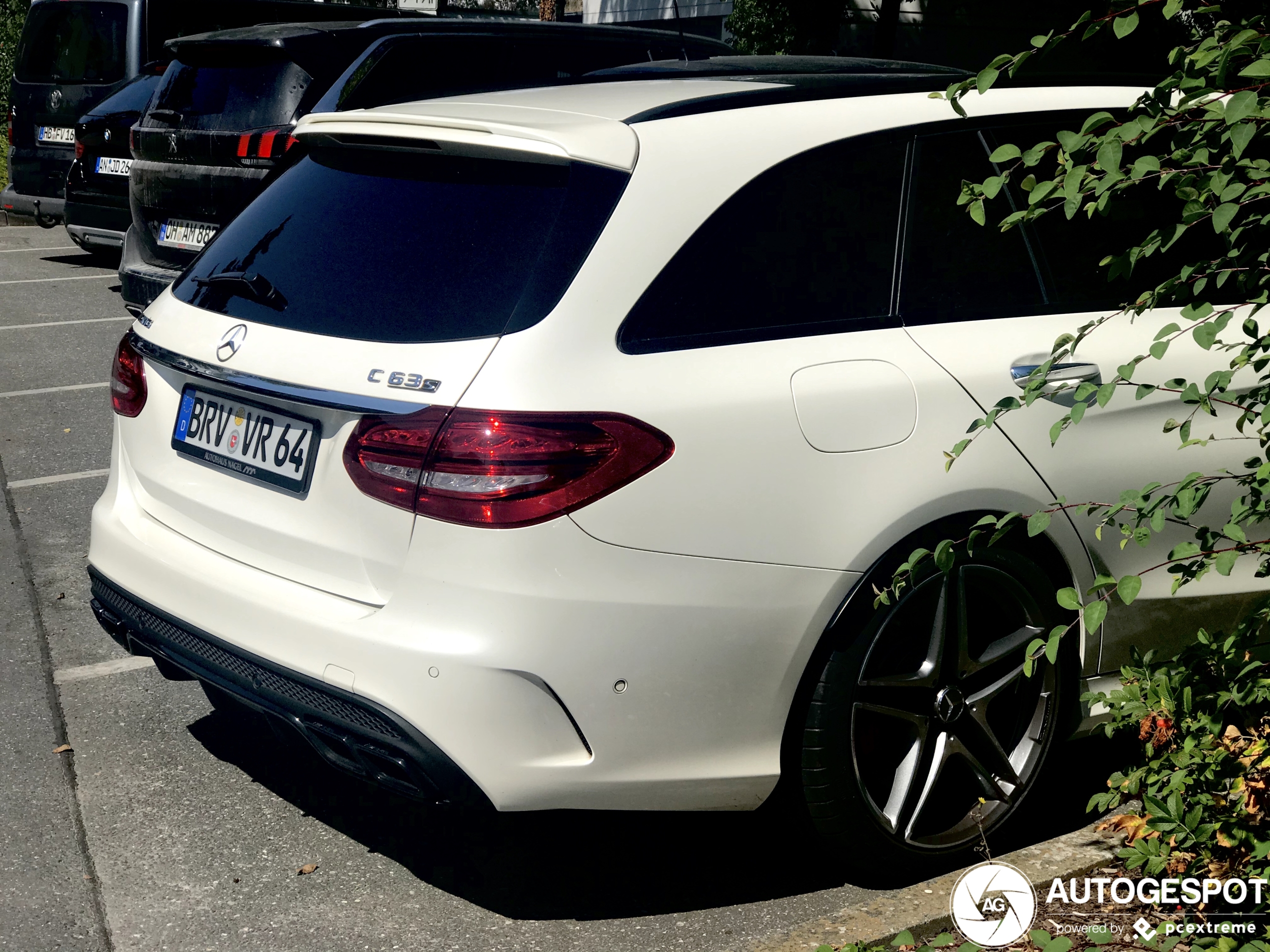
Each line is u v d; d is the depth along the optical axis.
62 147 12.47
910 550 2.95
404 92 7.43
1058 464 3.12
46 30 12.50
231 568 3.05
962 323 3.15
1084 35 2.48
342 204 3.16
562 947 2.93
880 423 2.91
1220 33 2.44
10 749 3.79
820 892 3.16
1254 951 2.55
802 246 2.99
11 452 6.93
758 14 12.87
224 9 11.93
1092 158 2.65
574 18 21.95
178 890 3.13
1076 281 3.38
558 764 2.68
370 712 2.70
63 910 3.04
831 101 3.18
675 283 2.81
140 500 3.44
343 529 2.81
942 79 3.43
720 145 2.96
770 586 2.79
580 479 2.60
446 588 2.63
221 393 3.15
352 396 2.75
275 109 7.15
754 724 2.86
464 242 2.86
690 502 2.70
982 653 3.19
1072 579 3.23
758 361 2.84
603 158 2.83
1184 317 2.46
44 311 10.70
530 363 2.63
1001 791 3.21
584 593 2.62
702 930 3.00
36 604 4.94
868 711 2.98
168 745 3.85
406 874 3.22
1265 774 2.74
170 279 7.38
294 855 3.29
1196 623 3.48
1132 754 3.80
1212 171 2.46
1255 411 2.56
